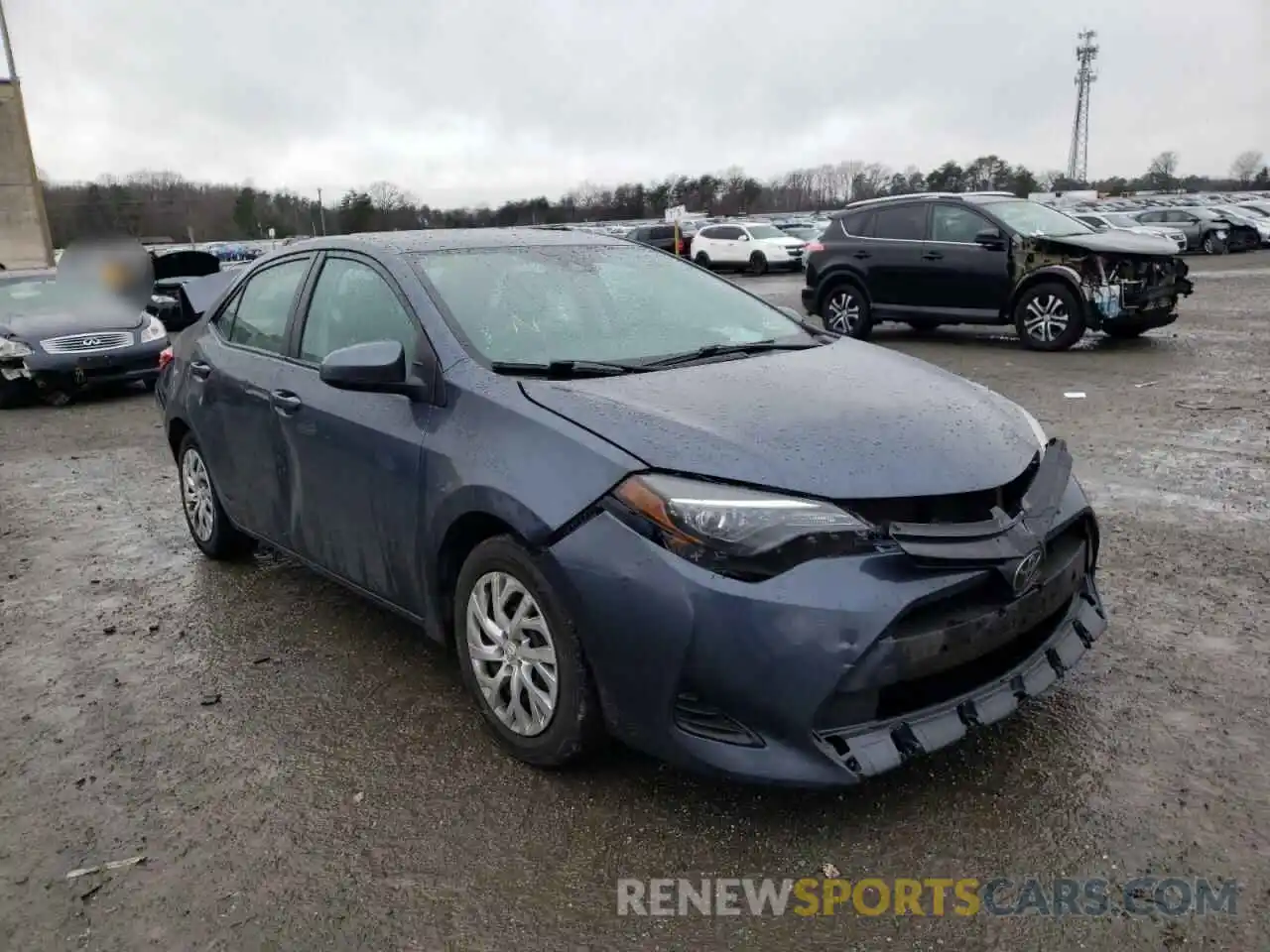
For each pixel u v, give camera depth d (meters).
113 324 11.13
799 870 2.62
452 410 3.25
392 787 3.05
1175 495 5.74
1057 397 8.71
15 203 28.53
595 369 3.31
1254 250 30.81
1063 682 3.53
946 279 11.98
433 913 2.51
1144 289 10.91
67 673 3.94
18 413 10.62
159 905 2.58
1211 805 2.81
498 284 3.77
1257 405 8.10
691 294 4.20
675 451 2.74
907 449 2.81
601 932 2.43
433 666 3.88
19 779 3.19
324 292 4.10
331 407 3.74
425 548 3.32
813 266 13.26
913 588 2.57
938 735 2.67
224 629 4.32
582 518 2.77
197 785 3.11
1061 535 3.12
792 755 2.56
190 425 4.90
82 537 5.79
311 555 4.09
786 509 2.58
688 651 2.58
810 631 2.50
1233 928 2.36
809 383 3.29
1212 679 3.52
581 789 3.00
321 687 3.73
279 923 2.50
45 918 2.54
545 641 2.96
